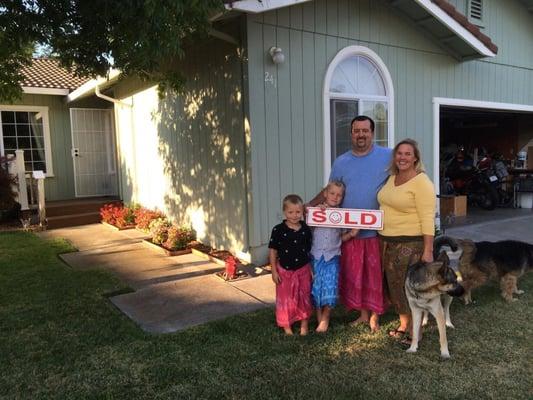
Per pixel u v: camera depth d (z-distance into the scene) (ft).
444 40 25.98
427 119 26.43
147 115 30.45
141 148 32.04
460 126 44.98
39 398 10.00
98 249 24.68
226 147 21.68
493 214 33.24
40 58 46.78
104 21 14.48
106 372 11.02
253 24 19.31
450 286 10.93
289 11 20.27
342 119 22.86
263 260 20.62
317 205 13.26
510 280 15.38
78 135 39.24
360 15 22.76
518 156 40.14
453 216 30.53
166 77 20.81
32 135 38.93
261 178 20.21
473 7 29.30
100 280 18.42
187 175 25.77
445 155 39.19
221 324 13.79
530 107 33.12
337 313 14.64
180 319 14.47
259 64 19.63
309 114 21.31
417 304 11.60
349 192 12.80
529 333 12.92
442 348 11.55
